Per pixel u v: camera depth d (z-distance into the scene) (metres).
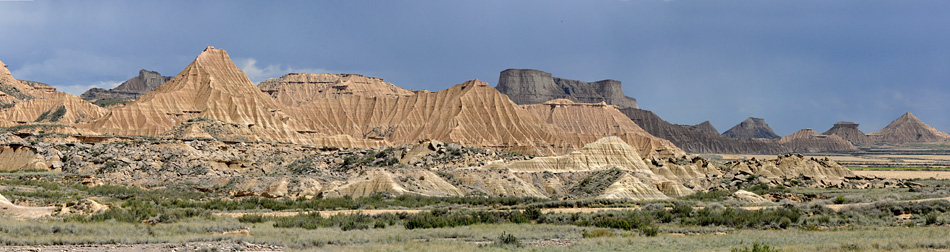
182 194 123.88
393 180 130.62
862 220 89.44
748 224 85.81
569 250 63.34
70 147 167.62
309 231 76.62
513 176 145.38
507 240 69.56
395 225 84.88
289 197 126.25
